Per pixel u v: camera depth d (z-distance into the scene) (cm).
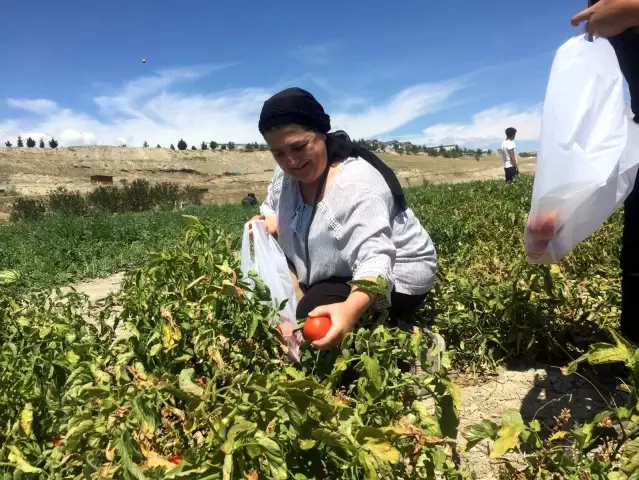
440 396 190
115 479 144
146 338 221
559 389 286
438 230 612
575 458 194
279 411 148
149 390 160
